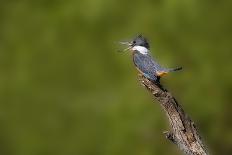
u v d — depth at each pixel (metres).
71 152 18.92
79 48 18.66
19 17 19.48
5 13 19.77
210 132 18.09
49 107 19.22
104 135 18.23
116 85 18.19
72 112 18.95
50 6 19.31
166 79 17.88
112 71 18.39
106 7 18.19
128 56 18.08
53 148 19.12
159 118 17.67
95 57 18.53
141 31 17.92
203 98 17.86
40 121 19.27
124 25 18.22
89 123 18.59
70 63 18.88
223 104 18.05
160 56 17.67
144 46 10.53
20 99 19.34
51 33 18.95
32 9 19.47
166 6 17.73
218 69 17.89
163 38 17.86
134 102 17.73
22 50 19.23
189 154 8.65
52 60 19.00
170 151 17.72
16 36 19.34
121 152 17.86
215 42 17.89
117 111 17.84
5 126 19.50
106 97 18.38
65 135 19.02
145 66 9.99
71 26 18.67
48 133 19.23
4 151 19.69
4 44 19.48
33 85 19.17
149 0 18.12
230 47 17.89
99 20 18.28
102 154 18.30
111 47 18.30
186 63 17.94
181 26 17.80
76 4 18.53
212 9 17.88
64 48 18.88
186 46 17.84
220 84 17.91
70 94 18.92
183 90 17.92
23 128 19.41
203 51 17.84
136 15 18.05
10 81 19.30
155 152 17.77
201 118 17.97
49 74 19.06
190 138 8.63
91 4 18.27
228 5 17.86
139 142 17.78
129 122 17.70
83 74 18.67
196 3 17.73
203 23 17.81
